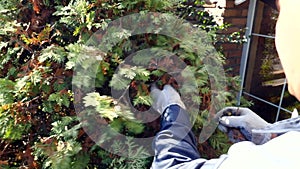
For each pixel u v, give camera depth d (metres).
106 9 1.49
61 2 1.68
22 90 1.47
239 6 2.91
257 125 1.02
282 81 2.89
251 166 0.56
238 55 3.06
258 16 2.96
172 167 0.75
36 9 1.65
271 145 0.58
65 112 1.51
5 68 1.70
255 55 3.06
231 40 2.08
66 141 1.32
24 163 1.53
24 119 1.47
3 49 1.70
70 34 1.60
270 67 2.97
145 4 1.49
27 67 1.52
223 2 2.84
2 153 1.53
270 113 3.06
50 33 1.65
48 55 1.41
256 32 3.01
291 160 0.53
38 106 1.50
